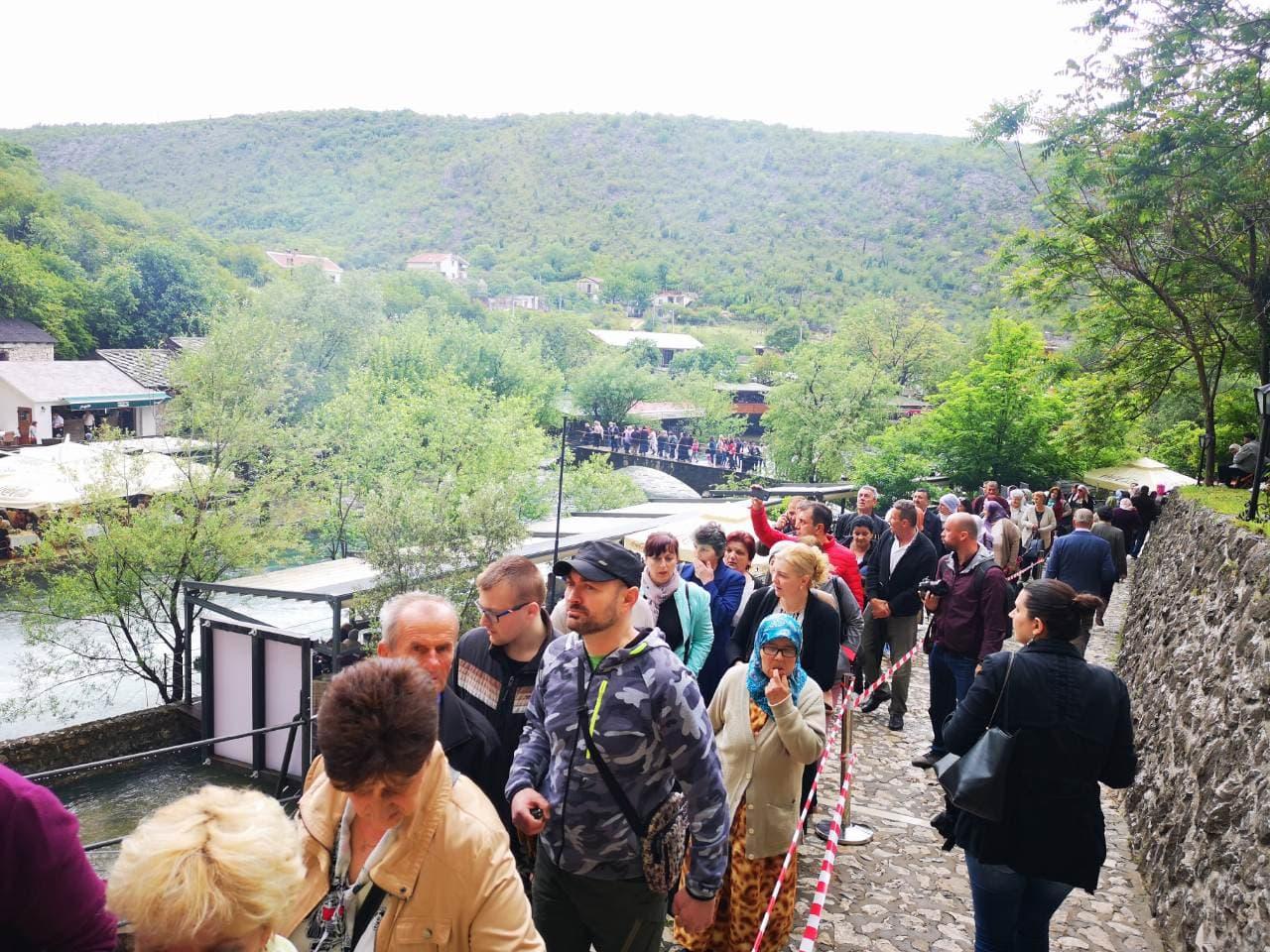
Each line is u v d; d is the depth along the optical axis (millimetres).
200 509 20859
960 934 4781
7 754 14781
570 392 74250
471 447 31406
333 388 49312
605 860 2938
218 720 15164
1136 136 16109
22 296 64750
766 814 4102
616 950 3023
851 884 5309
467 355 59719
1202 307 18188
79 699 19516
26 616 19891
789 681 4172
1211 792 4793
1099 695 3510
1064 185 17875
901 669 8219
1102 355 22203
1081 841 3498
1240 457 14742
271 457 24562
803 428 51750
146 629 22000
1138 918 5078
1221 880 4234
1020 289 20562
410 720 1925
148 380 54312
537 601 3639
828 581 5855
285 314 52812
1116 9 15258
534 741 3186
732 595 5797
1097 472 28312
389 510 16469
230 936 1537
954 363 80250
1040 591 3652
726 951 4262
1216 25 14742
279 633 14352
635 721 2879
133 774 15234
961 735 3676
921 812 6418
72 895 1729
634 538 16297
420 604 3215
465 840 2023
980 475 26609
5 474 26297
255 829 1615
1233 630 5633
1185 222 16641
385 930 2021
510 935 2041
